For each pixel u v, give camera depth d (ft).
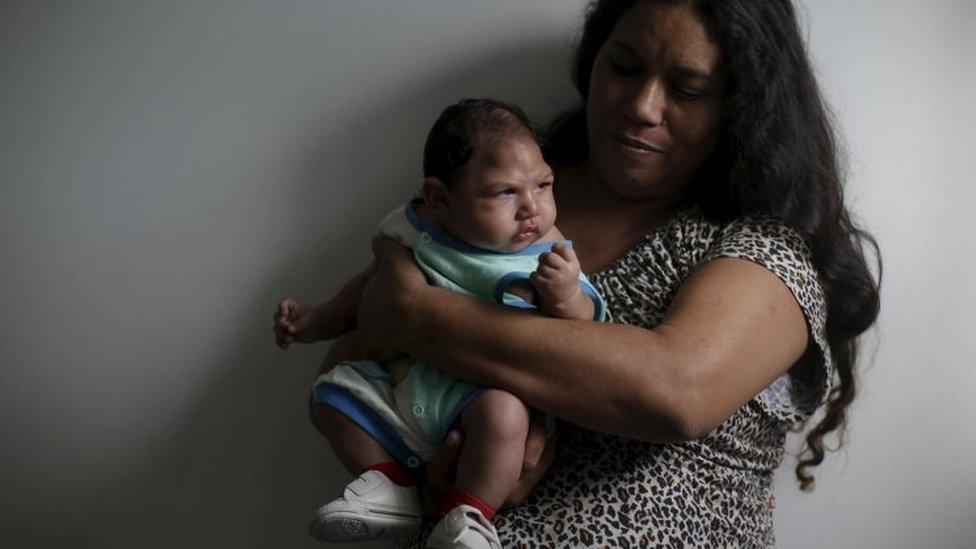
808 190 4.45
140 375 5.84
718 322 3.92
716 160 4.60
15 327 5.88
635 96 4.37
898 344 5.25
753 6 4.29
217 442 5.84
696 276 4.17
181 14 5.57
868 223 5.21
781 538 5.51
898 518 5.37
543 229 4.04
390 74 5.53
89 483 5.94
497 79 5.47
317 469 5.77
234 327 5.75
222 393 5.80
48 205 5.78
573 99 5.40
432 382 4.15
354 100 5.56
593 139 4.62
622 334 3.87
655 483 4.27
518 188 3.92
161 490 5.91
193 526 5.93
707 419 3.85
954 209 5.12
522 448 3.98
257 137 5.62
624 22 4.43
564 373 3.86
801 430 5.15
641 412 3.81
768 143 4.37
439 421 4.09
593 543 4.21
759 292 4.06
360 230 5.61
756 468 4.57
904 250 5.19
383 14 5.49
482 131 3.93
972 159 5.08
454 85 5.50
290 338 4.72
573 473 4.35
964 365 5.20
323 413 4.34
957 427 5.25
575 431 4.40
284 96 5.59
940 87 5.06
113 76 5.65
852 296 4.61
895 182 5.16
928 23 5.04
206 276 5.74
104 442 5.92
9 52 5.69
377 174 5.58
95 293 5.82
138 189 5.72
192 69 5.61
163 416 5.86
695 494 4.31
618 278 4.49
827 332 4.77
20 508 5.93
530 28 5.41
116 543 5.93
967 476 5.26
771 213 4.42
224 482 5.86
